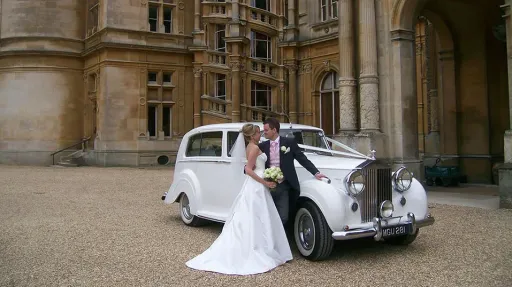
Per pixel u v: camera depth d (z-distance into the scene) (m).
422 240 6.63
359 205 5.55
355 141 11.91
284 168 5.76
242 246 5.32
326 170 5.91
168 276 4.97
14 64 25.52
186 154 8.11
